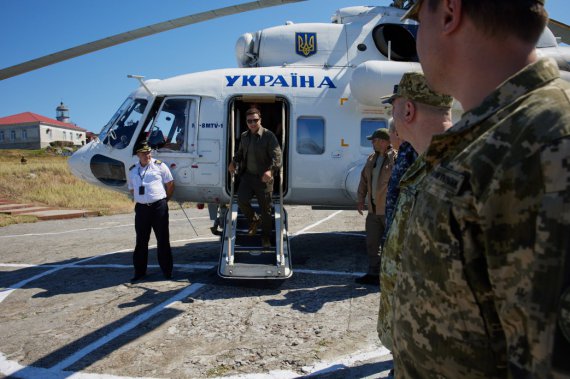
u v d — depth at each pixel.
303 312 4.24
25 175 19.50
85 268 6.38
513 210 0.77
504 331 0.82
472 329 0.89
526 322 0.74
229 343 3.56
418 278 0.98
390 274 1.92
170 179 5.74
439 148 1.00
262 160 5.51
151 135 6.52
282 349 3.42
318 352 3.35
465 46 0.97
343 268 6.06
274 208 5.92
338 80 6.64
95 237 9.50
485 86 0.96
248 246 5.77
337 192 6.67
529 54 0.93
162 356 3.35
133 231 10.40
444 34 1.01
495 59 0.93
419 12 1.13
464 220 0.86
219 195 6.52
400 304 1.06
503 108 0.87
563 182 0.71
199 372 3.08
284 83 6.54
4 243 8.90
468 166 0.86
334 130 6.52
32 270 6.40
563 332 0.69
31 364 3.27
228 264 5.11
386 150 4.95
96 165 6.77
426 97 1.91
